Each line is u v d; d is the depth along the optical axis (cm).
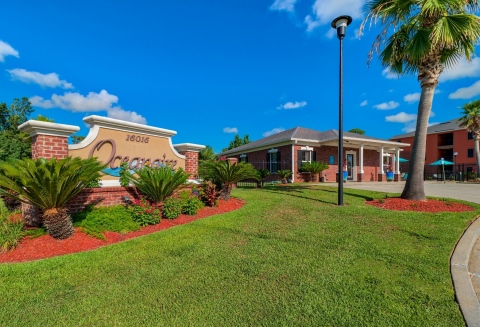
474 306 242
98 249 416
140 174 596
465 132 3062
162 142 791
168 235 490
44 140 502
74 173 436
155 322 229
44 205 420
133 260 373
